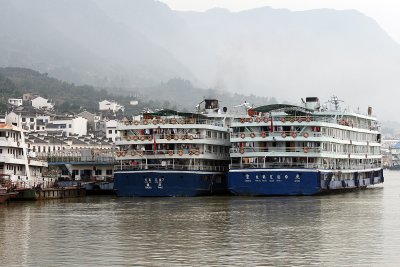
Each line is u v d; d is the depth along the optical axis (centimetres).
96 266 6172
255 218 9675
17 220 9612
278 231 8262
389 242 7331
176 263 6266
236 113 16538
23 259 6531
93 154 17675
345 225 8819
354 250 6856
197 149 14338
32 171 14438
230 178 13850
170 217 9875
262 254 6669
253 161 14212
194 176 14012
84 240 7650
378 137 18600
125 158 14538
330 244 7225
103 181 15725
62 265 6238
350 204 11925
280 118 14225
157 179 13950
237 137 14325
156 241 7531
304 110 14850
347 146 15875
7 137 13200
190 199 13250
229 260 6381
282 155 13988
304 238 7656
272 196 13675
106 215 10250
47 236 7981
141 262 6325
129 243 7406
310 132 14075
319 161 14200
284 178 13588
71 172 16488
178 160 14475
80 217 9981
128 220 9550
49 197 13538
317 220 9388
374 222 9138
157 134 14525
